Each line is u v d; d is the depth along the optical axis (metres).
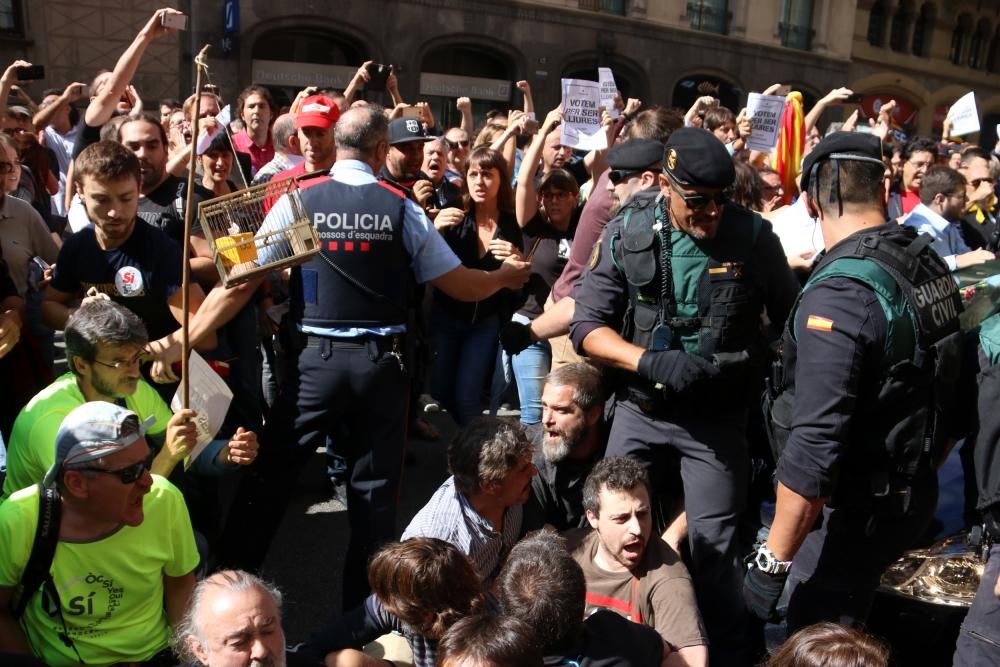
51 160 6.71
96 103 4.27
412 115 5.61
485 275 3.29
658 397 2.88
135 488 2.32
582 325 2.96
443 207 5.22
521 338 3.71
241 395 4.00
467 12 17.77
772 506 3.27
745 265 2.79
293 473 3.14
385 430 3.15
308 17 16.14
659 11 20.22
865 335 2.25
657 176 3.48
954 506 3.03
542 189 4.73
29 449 2.65
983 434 2.31
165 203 4.04
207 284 3.86
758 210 3.72
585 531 2.93
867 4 24.12
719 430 2.91
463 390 4.62
